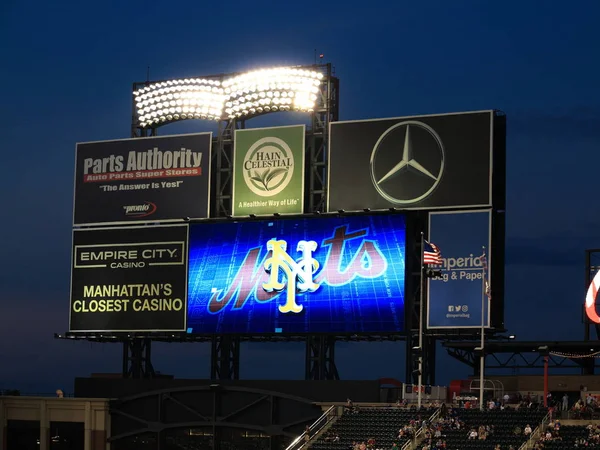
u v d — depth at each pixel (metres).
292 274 87.62
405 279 84.62
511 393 86.75
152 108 94.44
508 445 75.94
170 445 89.62
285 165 89.25
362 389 85.19
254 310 88.31
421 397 83.81
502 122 86.06
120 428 91.00
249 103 91.25
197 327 89.75
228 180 91.62
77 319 93.44
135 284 92.06
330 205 87.50
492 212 83.81
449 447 77.12
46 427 92.00
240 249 89.50
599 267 85.56
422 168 85.50
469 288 83.12
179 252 91.19
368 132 87.25
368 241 86.00
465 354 88.25
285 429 86.25
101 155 94.69
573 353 84.56
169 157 92.62
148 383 90.38
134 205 93.12
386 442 79.75
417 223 86.44
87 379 92.31
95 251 93.62
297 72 90.19
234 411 87.81
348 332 85.50
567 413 78.38
